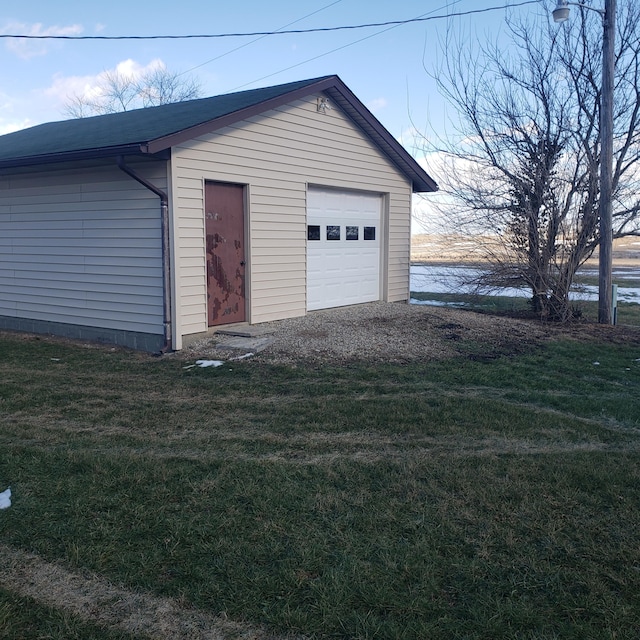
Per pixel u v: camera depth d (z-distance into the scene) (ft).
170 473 14.17
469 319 36.83
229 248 31.30
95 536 11.41
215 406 19.86
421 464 14.82
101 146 25.95
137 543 11.19
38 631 8.87
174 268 27.71
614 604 9.55
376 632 8.88
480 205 42.37
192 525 11.78
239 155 30.81
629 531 11.74
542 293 39.58
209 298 30.37
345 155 38.52
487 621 9.10
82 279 31.86
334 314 36.94
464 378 23.50
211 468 14.58
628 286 65.92
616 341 32.83
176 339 28.12
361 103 37.40
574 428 17.76
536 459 15.20
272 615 9.23
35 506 12.61
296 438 16.75
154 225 28.14
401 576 10.21
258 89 38.29
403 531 11.69
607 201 38.22
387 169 42.55
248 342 28.40
